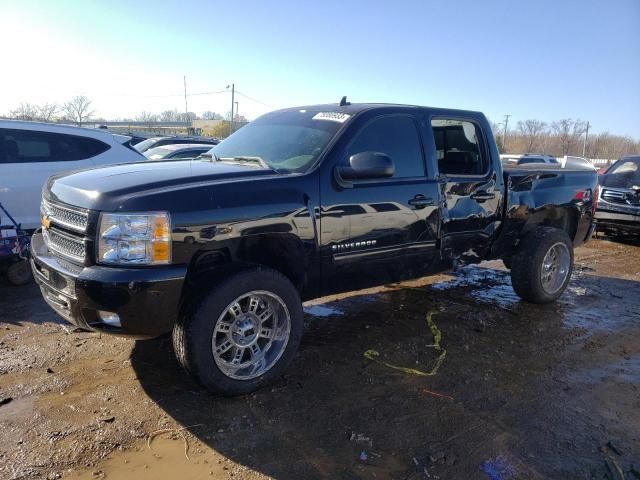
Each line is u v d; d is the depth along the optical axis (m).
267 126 4.62
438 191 4.53
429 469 2.81
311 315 5.18
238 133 4.86
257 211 3.44
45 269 3.49
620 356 4.47
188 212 3.19
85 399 3.42
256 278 3.43
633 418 3.43
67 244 3.42
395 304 5.61
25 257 5.85
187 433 3.08
